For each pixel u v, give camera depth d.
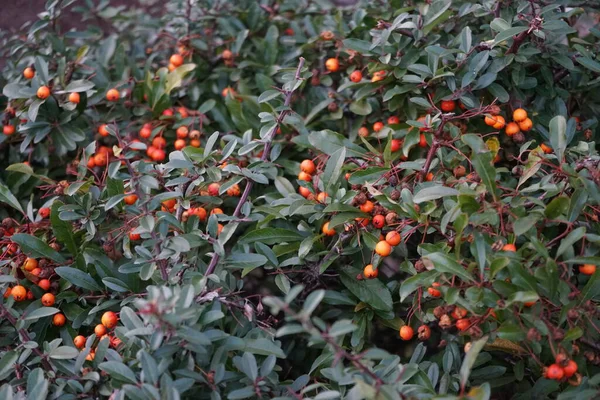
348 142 0.70
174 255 0.61
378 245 0.63
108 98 0.75
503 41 0.70
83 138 0.75
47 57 0.81
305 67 0.70
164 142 0.76
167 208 0.69
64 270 0.65
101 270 0.66
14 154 0.79
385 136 0.73
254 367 0.58
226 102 0.77
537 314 0.58
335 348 0.54
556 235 0.64
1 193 0.68
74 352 0.61
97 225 0.69
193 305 0.59
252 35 0.86
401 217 0.64
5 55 0.90
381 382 0.55
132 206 0.64
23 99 0.76
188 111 0.79
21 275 0.68
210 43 0.85
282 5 0.88
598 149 0.74
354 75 0.73
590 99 0.75
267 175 0.74
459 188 0.62
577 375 0.57
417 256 0.72
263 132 0.70
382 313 0.67
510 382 0.65
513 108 0.71
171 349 0.58
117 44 0.92
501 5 0.72
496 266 0.57
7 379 0.65
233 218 0.64
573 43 0.75
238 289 0.66
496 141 0.66
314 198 0.66
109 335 0.64
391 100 0.73
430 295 0.63
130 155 0.66
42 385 0.58
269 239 0.67
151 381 0.56
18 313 0.63
